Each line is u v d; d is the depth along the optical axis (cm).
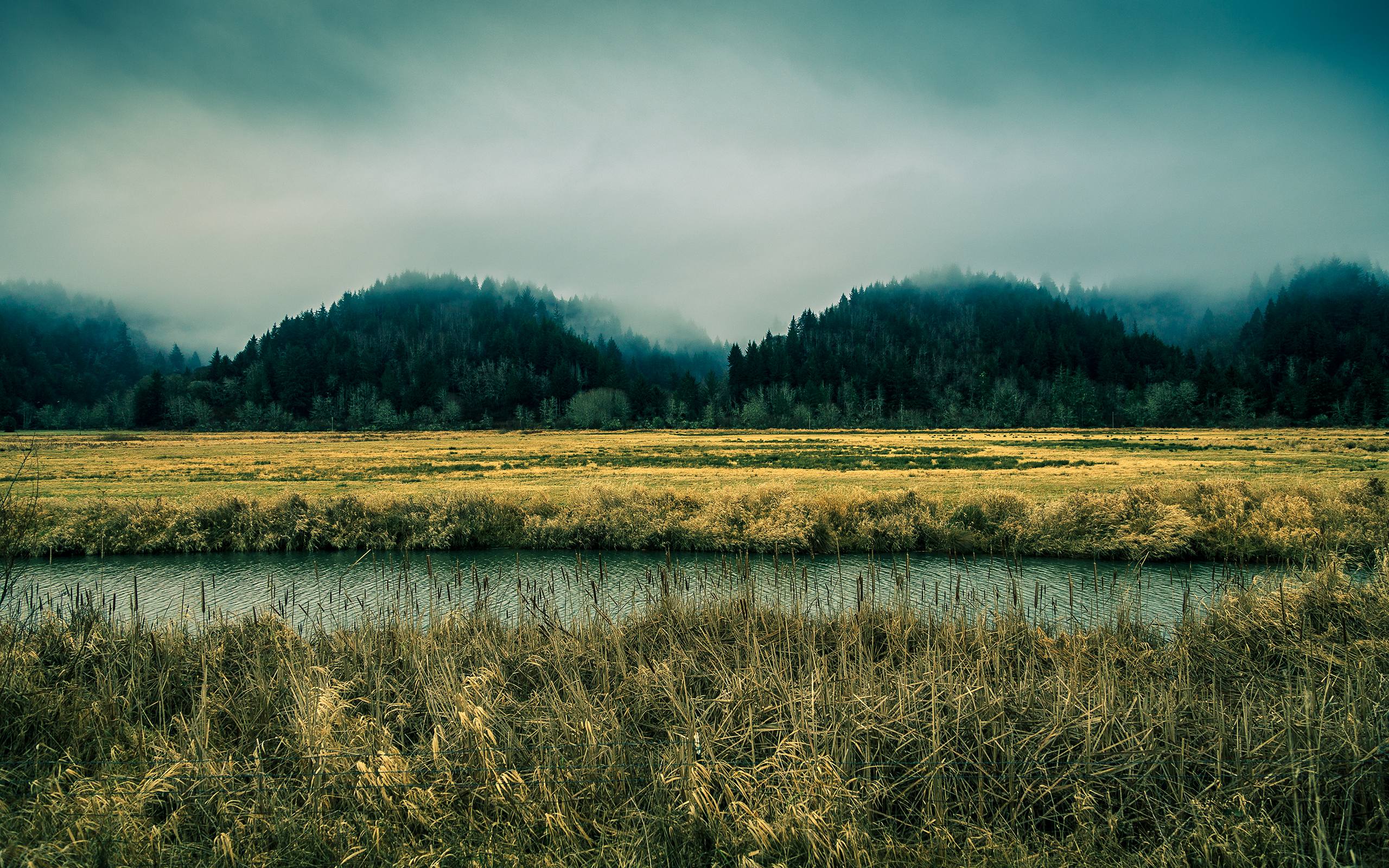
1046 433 9300
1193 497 2244
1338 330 19288
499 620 997
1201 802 536
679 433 11206
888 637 898
